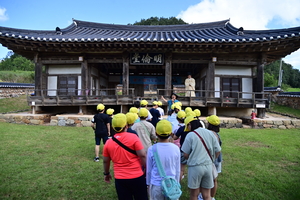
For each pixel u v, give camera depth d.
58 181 3.94
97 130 5.04
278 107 16.22
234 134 8.06
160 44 10.38
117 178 2.45
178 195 2.20
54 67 12.44
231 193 3.57
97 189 3.69
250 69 12.28
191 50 11.14
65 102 10.75
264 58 11.19
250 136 7.74
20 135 7.51
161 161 2.35
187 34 14.01
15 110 14.47
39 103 10.83
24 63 41.44
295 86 49.22
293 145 6.62
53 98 10.80
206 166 2.64
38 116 10.18
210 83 11.48
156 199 2.31
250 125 9.98
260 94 11.24
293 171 4.56
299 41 9.89
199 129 2.82
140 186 2.47
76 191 3.60
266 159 5.30
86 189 3.68
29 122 10.19
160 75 16.81
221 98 10.45
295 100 15.45
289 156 5.50
